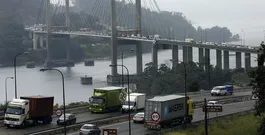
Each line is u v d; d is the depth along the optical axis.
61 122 71.75
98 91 86.88
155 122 66.94
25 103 69.75
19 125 68.69
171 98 70.06
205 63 177.38
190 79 149.50
